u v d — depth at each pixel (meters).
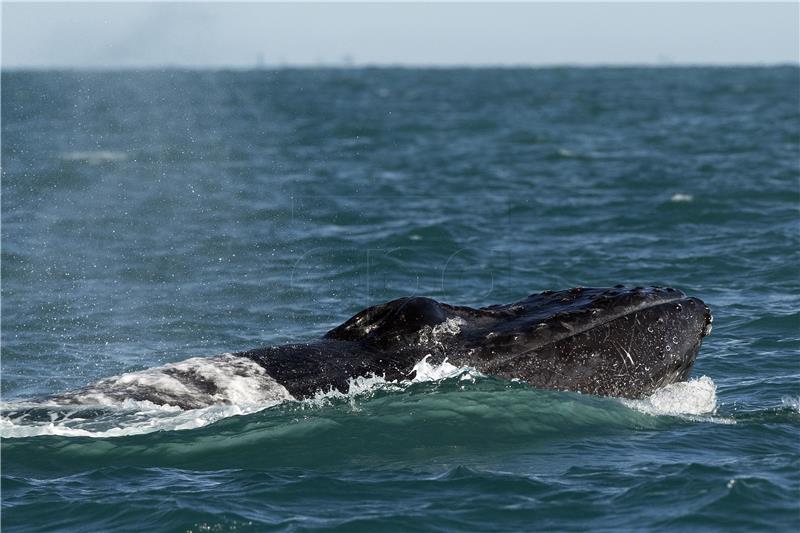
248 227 105.06
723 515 37.72
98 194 131.25
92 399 45.59
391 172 157.88
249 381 46.31
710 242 97.50
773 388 54.81
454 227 104.19
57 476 41.38
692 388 50.19
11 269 86.00
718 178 141.62
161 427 44.25
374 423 44.88
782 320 68.88
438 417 45.31
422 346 47.94
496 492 39.81
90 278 82.75
